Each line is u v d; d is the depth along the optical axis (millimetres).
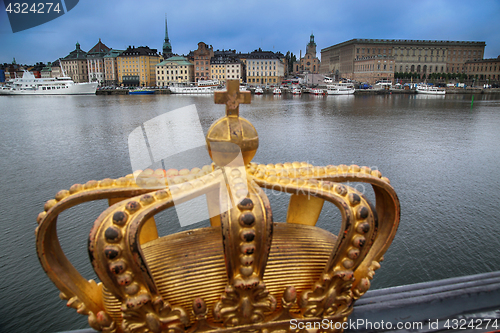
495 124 28453
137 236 1290
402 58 111000
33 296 6086
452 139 21656
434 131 24750
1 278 6527
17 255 7293
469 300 2178
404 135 23078
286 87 94250
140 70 96500
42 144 19250
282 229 1665
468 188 11844
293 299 1499
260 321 1499
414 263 7277
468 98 66062
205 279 1465
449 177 13336
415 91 86500
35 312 5758
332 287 1547
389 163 15789
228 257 1365
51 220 1354
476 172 14039
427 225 8859
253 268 1392
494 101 56719
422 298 2193
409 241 8055
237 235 1342
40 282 6430
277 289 1535
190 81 95250
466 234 8398
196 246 1528
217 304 1444
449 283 2348
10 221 9023
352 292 1689
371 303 2168
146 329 1406
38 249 1396
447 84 92000
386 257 7469
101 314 1495
